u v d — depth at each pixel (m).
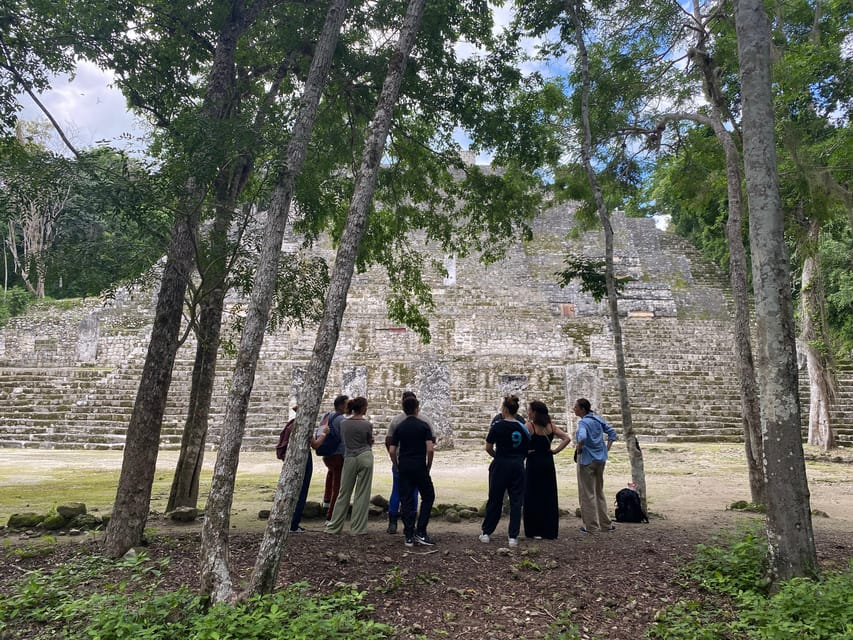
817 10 10.95
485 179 10.30
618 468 14.63
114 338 26.25
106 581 5.55
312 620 4.33
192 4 7.80
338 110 9.95
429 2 8.46
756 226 5.74
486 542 7.04
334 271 5.07
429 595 5.34
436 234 11.19
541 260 33.75
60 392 21.09
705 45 10.32
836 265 22.23
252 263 7.68
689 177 12.20
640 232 36.78
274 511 4.79
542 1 9.53
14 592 5.29
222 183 7.86
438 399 18.59
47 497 9.88
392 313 11.51
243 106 7.70
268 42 8.67
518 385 20.83
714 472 14.03
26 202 6.49
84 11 7.46
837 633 4.30
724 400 21.83
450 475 13.28
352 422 7.59
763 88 5.85
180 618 4.69
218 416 19.39
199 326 8.44
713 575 5.84
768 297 5.61
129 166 6.41
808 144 12.22
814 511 9.12
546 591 5.52
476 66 9.25
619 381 8.78
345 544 6.83
